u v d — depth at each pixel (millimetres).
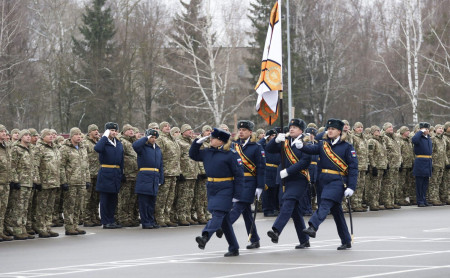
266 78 19766
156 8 75188
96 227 25922
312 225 17547
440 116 70750
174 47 71375
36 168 22688
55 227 26172
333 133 18141
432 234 21359
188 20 70438
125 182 25844
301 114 75312
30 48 73312
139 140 24719
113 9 77500
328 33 77688
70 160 23578
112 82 72500
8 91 68188
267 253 17781
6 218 22984
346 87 77688
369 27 82375
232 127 73812
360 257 16578
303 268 15016
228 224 17469
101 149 24594
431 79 71875
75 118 73125
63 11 77250
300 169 18188
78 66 75312
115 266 16109
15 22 69125
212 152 17328
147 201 25000
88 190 26250
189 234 22906
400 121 80812
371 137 31344
